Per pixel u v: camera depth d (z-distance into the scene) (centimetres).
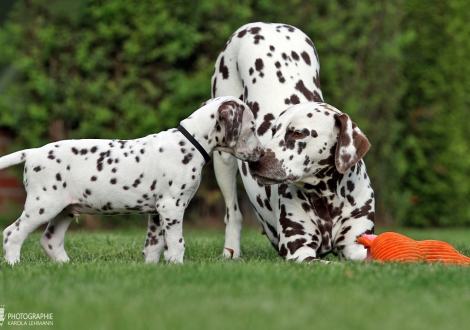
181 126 982
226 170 1242
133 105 1914
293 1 2036
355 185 1026
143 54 1944
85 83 1928
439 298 713
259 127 1148
